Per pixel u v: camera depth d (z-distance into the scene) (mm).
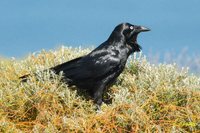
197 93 14688
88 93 15906
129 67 16625
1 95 14555
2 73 16094
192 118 14000
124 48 15969
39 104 14453
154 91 14727
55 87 14688
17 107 14500
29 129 14156
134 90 15414
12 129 13578
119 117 13773
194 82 15438
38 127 13742
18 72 16047
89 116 14125
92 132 13633
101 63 15664
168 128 13859
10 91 14625
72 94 14742
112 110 14031
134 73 16562
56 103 14555
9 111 14461
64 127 13695
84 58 15797
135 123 13758
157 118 14219
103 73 15656
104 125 13797
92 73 15625
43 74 15070
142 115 13797
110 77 15758
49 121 14125
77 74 15602
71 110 14531
